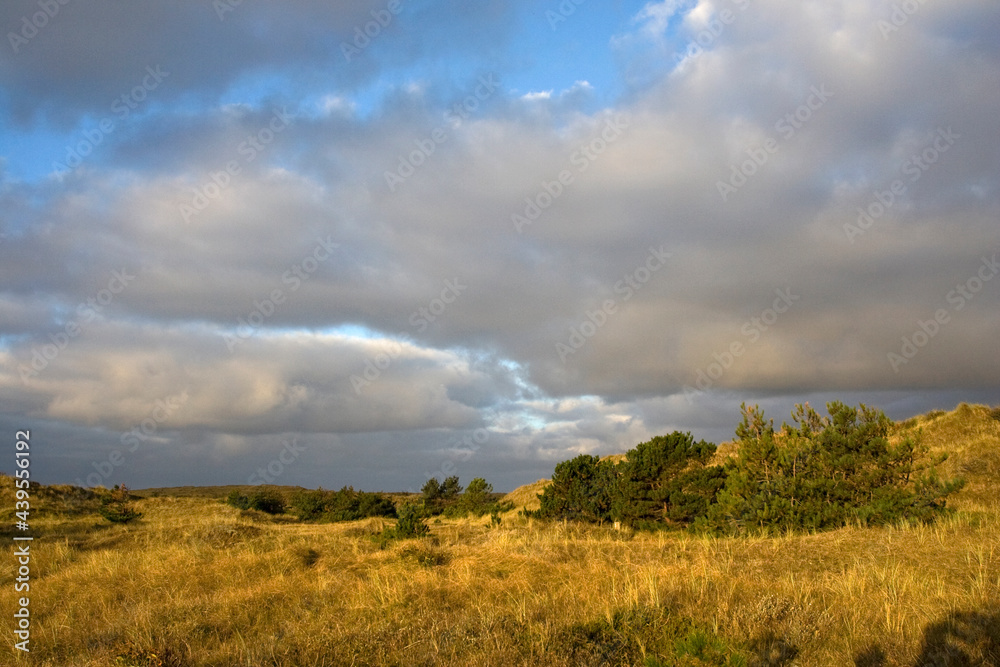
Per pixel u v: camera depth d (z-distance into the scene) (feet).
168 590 37.63
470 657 21.35
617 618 24.76
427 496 155.63
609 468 76.59
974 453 72.23
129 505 113.29
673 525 63.87
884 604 24.49
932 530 39.63
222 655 23.89
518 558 38.99
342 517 132.36
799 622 23.47
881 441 51.72
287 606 32.09
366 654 22.66
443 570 38.78
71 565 49.93
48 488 111.04
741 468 56.34
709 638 19.35
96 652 25.32
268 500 147.02
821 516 47.85
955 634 21.07
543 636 22.50
